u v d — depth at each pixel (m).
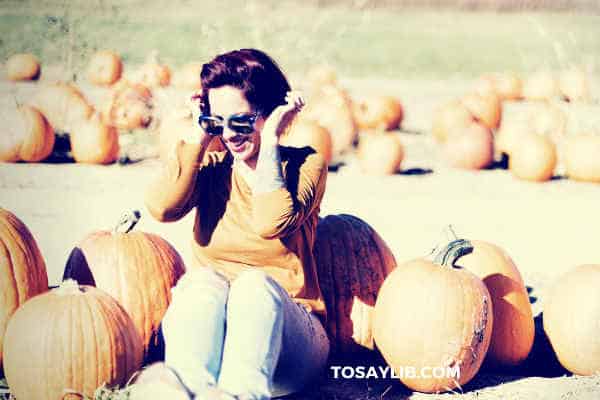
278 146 4.57
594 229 10.00
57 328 4.61
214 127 4.66
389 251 5.62
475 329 4.95
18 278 5.09
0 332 5.06
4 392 4.90
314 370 4.89
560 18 34.00
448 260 5.09
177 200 4.76
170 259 5.41
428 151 14.68
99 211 9.79
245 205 4.78
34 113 12.58
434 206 10.87
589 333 5.31
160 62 22.25
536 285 7.71
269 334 4.26
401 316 4.98
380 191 11.65
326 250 5.43
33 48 21.95
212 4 32.12
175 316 4.28
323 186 4.84
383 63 25.81
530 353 5.75
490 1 36.19
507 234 9.65
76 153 12.48
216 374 4.31
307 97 16.06
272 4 33.00
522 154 12.71
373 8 35.56
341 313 5.36
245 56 4.67
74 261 5.31
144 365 5.12
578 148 12.75
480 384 5.25
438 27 33.44
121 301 5.16
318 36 29.20
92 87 19.12
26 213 9.59
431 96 20.56
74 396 4.60
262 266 4.85
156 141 13.95
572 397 5.02
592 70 24.23
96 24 25.94
